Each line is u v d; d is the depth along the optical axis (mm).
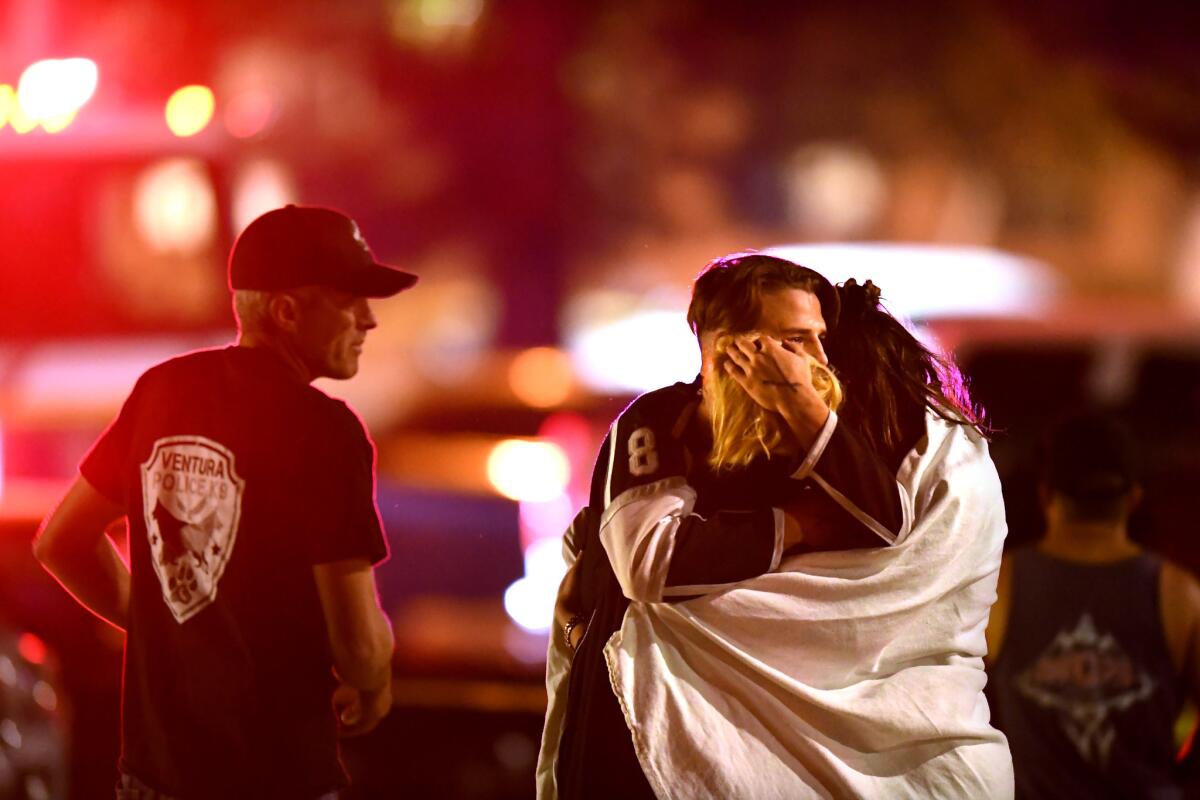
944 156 111188
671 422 12969
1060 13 107375
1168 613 16484
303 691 13680
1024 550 16906
